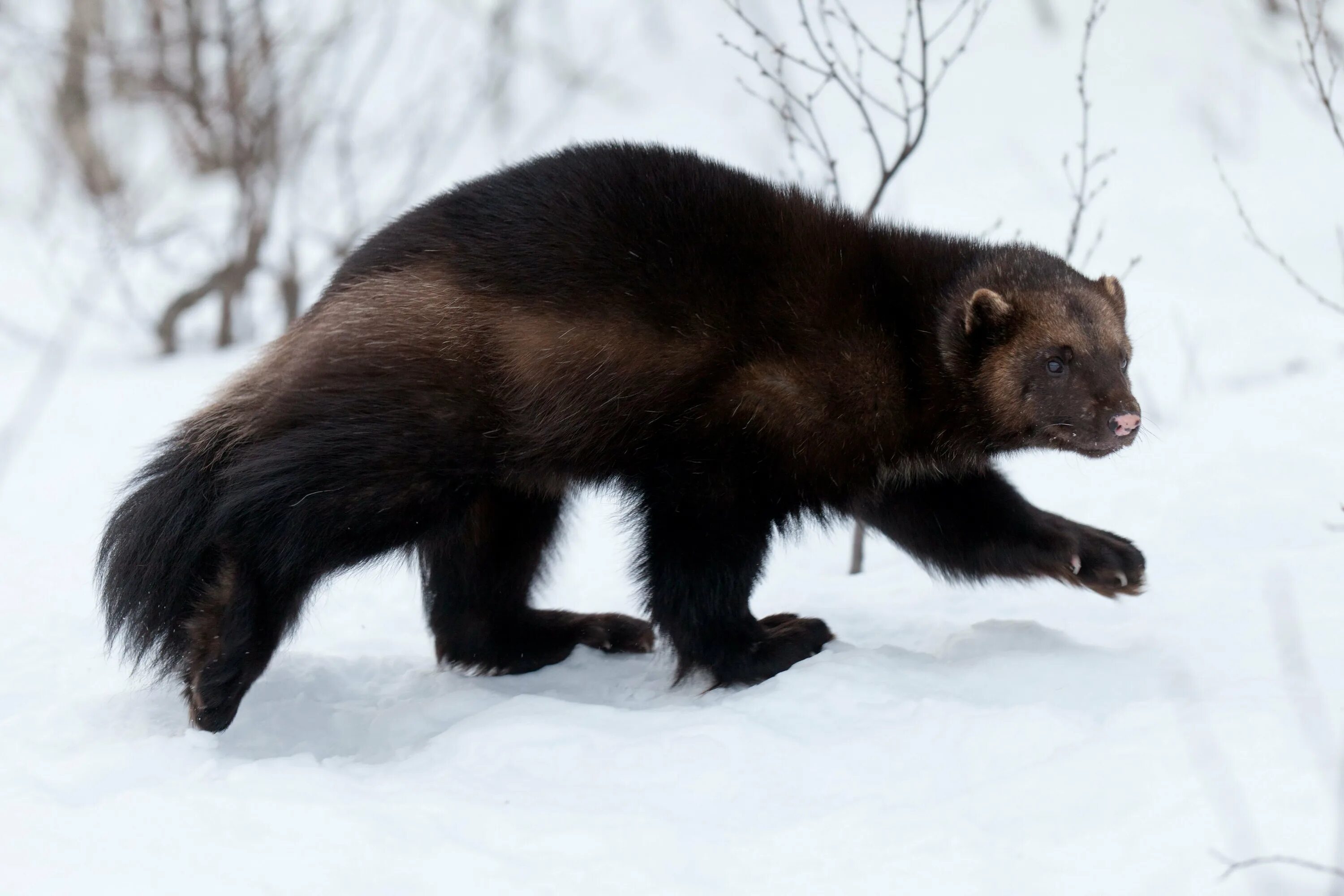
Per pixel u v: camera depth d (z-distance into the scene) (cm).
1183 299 2052
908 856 606
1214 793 621
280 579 859
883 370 928
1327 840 578
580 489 978
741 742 752
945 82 3006
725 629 928
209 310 2480
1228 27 2964
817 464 927
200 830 636
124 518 903
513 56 3394
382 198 2766
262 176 2402
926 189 2612
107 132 2931
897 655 928
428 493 876
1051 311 922
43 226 2816
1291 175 2489
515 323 880
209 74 2630
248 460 862
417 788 711
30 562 1341
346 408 860
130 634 888
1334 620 907
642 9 3553
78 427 1811
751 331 900
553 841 634
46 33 2981
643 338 891
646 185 910
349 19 2584
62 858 616
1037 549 970
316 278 2406
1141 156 2634
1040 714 746
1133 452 1527
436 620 1045
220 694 852
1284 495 1290
